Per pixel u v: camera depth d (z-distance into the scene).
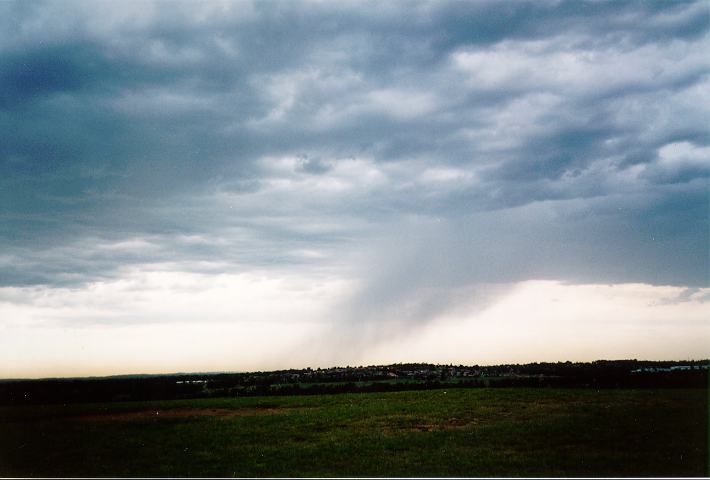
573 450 24.70
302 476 21.80
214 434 31.94
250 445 28.61
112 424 36.56
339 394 54.31
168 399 54.81
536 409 37.16
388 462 23.77
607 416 32.81
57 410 45.81
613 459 22.88
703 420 30.44
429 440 28.17
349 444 27.98
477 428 31.06
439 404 41.62
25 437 32.12
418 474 21.52
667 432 27.69
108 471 23.66
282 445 28.41
